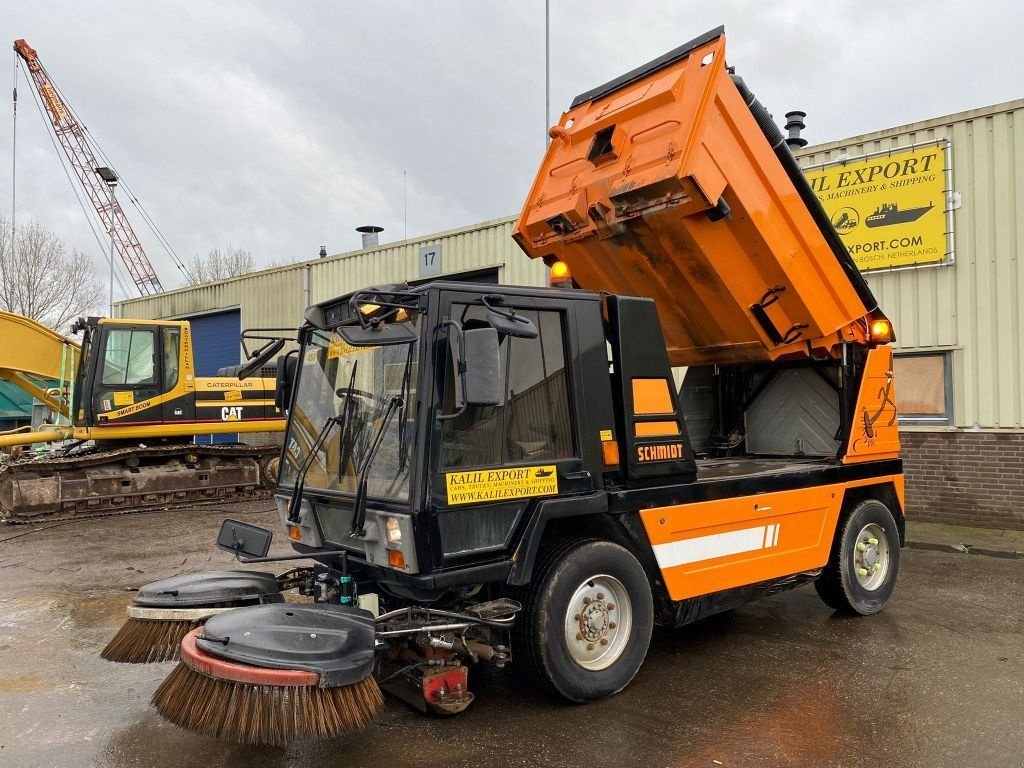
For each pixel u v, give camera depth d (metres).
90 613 6.59
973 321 9.73
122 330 13.57
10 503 11.79
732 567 5.26
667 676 4.96
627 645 4.61
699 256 5.50
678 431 5.04
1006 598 6.89
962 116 9.76
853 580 6.23
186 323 14.18
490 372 3.74
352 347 4.63
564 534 4.71
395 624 3.96
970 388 9.76
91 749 3.95
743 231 5.50
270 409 14.98
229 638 3.47
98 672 5.15
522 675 4.53
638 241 5.65
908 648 5.52
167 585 4.51
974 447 9.73
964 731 4.11
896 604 6.72
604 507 4.53
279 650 3.39
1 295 41.22
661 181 5.06
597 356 4.69
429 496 3.88
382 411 4.26
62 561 8.77
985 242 9.63
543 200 6.08
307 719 3.32
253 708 3.31
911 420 10.21
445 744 3.95
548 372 4.47
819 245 5.90
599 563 4.48
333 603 4.22
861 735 4.06
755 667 5.13
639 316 4.91
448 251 16.25
